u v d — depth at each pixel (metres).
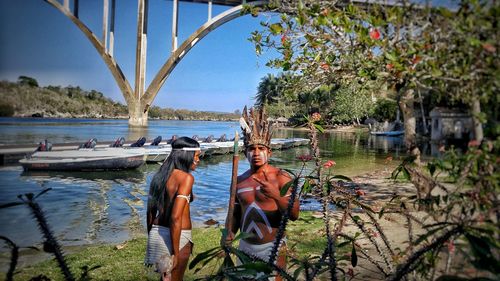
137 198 12.01
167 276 2.95
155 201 3.14
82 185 14.07
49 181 14.38
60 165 15.59
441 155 1.36
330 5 2.44
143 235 7.47
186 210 3.17
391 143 36.94
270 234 2.70
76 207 10.25
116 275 4.50
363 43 1.77
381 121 51.94
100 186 14.15
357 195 2.33
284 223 1.73
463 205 1.36
